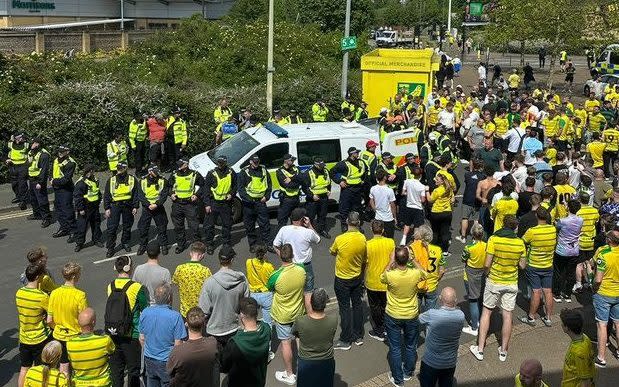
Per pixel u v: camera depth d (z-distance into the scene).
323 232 13.05
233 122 17.86
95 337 6.19
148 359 6.77
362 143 14.45
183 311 7.82
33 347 7.29
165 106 19.45
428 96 21.39
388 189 11.51
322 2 44.78
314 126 15.05
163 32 29.97
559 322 9.45
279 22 33.12
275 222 14.01
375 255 8.48
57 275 11.16
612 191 11.23
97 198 12.44
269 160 13.75
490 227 12.00
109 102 18.47
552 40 31.56
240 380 6.18
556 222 9.91
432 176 12.32
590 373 6.43
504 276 8.14
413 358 7.72
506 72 42.44
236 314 7.40
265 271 8.27
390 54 23.69
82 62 25.92
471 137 17.88
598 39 31.59
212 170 12.03
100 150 18.34
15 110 17.61
